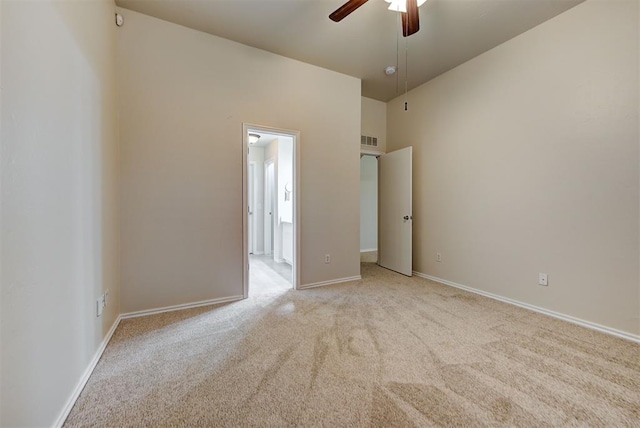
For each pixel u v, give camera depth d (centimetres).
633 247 204
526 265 268
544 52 252
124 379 157
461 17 243
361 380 156
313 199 334
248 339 204
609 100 214
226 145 279
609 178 215
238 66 284
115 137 227
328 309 263
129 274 240
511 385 152
